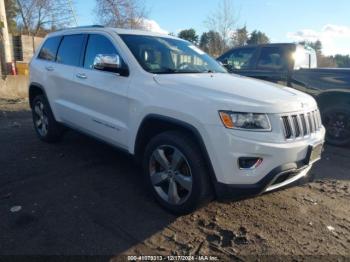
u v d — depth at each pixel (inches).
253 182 123.3
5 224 128.3
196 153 129.0
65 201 147.9
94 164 192.1
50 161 194.2
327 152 245.8
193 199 131.0
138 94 147.6
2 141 229.6
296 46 292.4
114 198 152.9
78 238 122.3
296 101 138.3
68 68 195.5
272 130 124.6
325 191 174.7
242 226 135.9
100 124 172.2
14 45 650.2
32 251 114.2
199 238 126.5
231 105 122.5
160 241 123.3
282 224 139.5
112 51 169.2
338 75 252.4
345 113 251.9
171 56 174.9
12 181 164.9
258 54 307.7
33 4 1024.2
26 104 386.3
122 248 118.3
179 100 132.7
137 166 191.3
